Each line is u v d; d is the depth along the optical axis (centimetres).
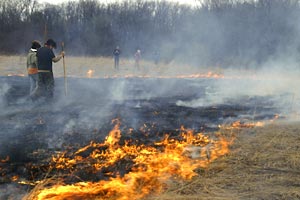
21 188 374
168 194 359
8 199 347
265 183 384
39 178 402
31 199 346
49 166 439
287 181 389
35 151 498
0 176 405
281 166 434
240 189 370
